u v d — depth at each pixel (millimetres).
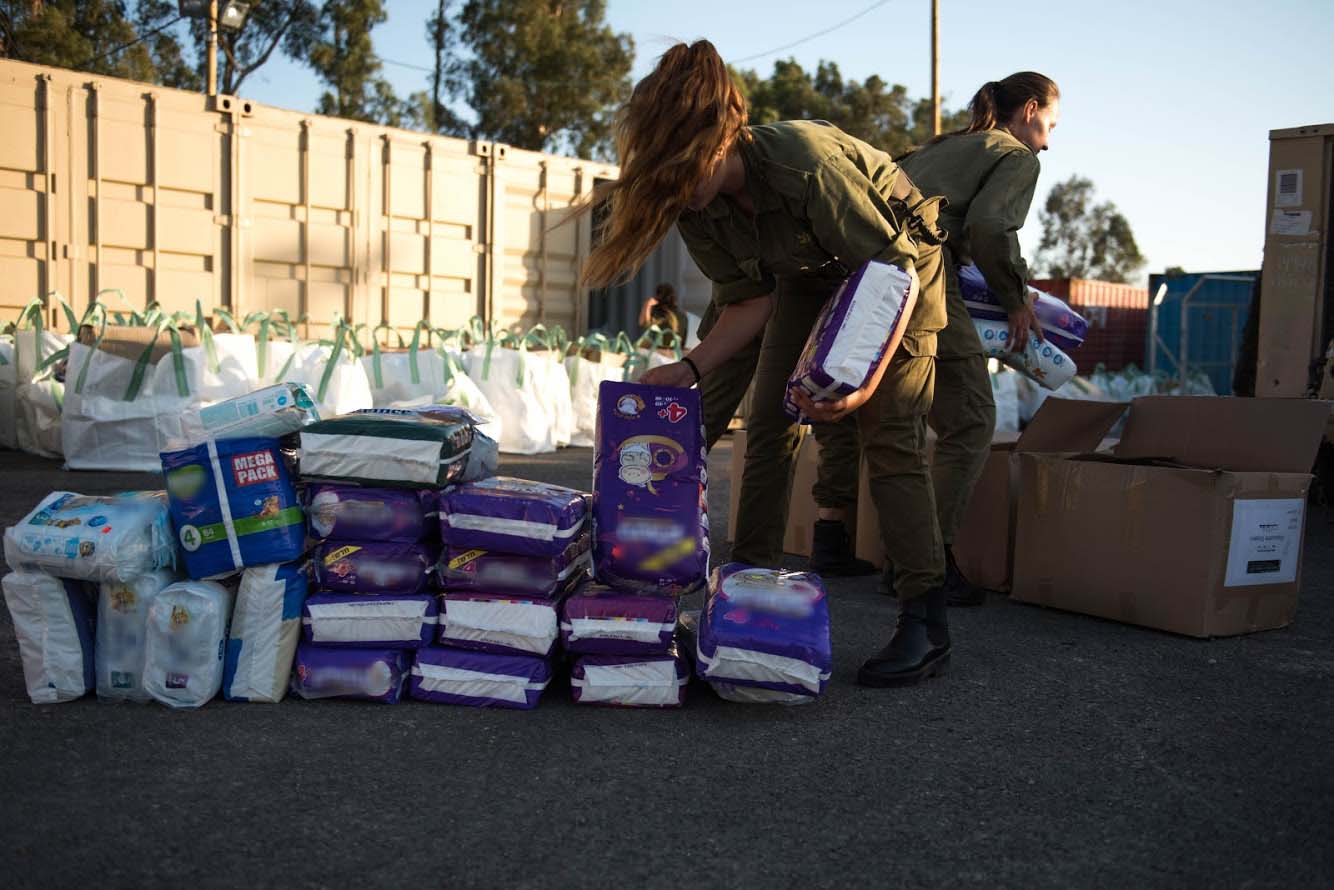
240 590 2109
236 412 2152
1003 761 1892
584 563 2389
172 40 23547
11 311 6645
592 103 26984
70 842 1493
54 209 6730
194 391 5160
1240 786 1790
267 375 5277
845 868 1479
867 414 2350
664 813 1646
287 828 1560
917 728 2061
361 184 7945
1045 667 2496
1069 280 16438
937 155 3119
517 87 26516
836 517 3506
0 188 6582
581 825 1597
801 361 2148
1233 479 2732
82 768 1761
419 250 8281
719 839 1561
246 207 7434
